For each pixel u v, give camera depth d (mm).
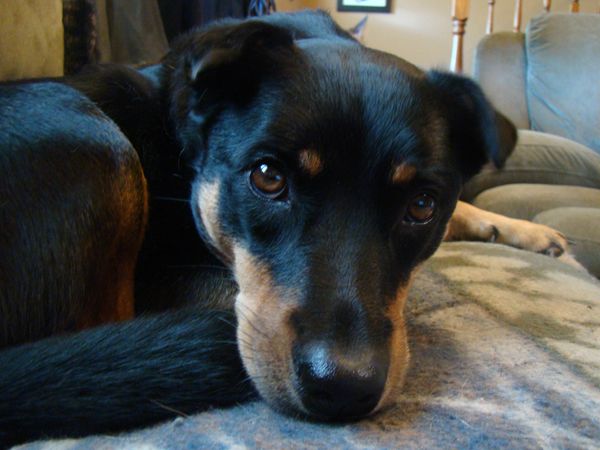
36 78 416
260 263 305
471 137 375
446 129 346
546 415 267
